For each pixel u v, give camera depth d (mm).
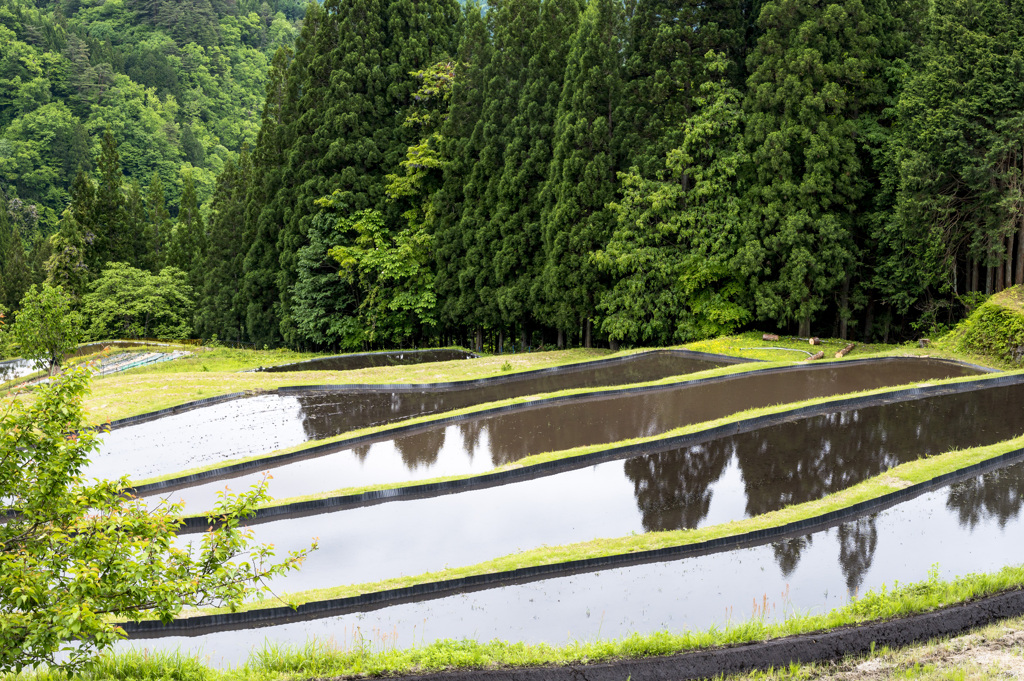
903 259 30047
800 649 9219
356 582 12422
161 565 7656
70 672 7371
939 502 14422
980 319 26172
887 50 31766
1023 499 14391
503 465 17375
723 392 23344
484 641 10508
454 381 26797
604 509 15000
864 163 31797
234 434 21656
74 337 32594
